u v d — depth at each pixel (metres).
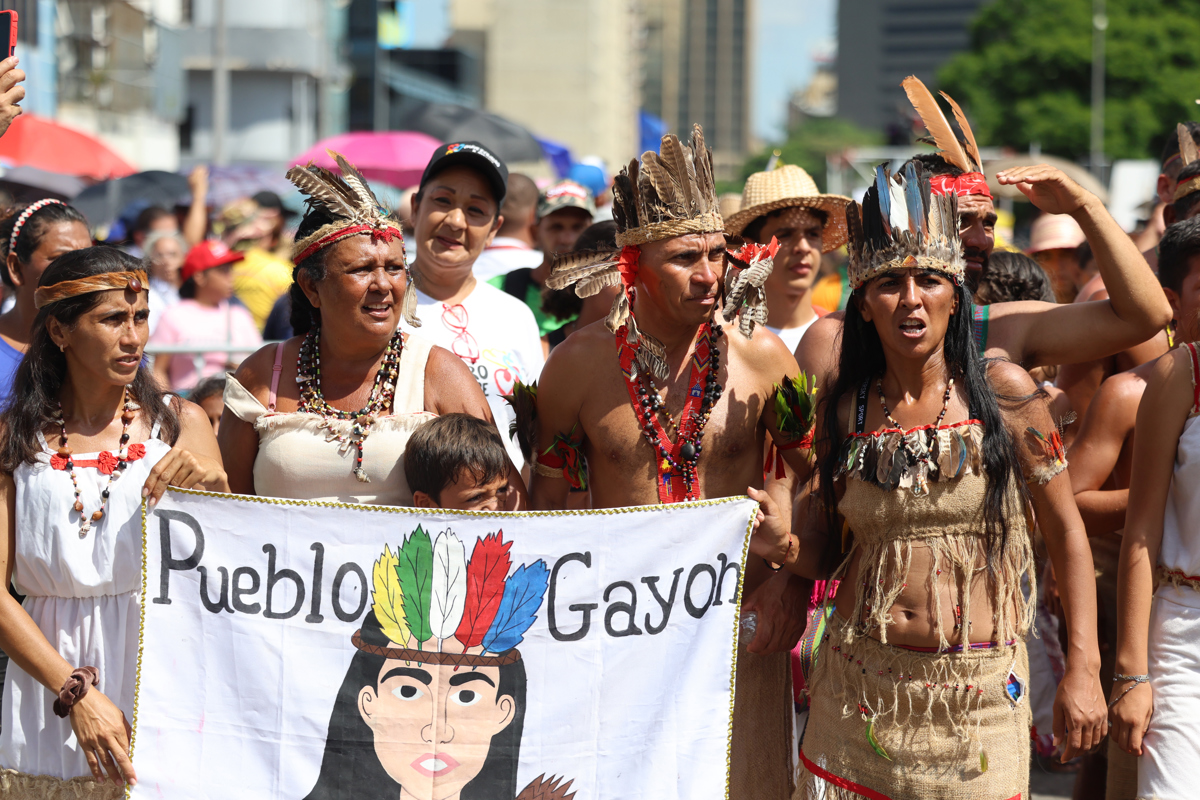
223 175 46.47
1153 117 170.50
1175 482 11.48
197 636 10.45
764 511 11.05
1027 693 10.90
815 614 13.15
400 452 11.04
